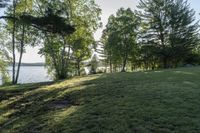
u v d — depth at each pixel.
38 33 29.83
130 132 7.92
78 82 17.84
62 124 9.20
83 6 33.31
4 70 34.00
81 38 34.59
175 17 42.25
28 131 9.36
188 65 45.16
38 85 20.11
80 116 9.59
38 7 28.02
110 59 52.81
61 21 16.83
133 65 49.19
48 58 38.94
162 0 42.84
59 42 33.91
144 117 8.77
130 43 47.38
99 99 11.56
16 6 27.69
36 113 11.35
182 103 9.85
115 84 14.73
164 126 8.09
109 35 49.62
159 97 10.77
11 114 12.13
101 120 8.91
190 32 42.59
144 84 13.91
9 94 17.23
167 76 16.84
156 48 43.34
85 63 50.69
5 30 30.91
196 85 12.98
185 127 7.94
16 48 30.30
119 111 9.48
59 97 13.45
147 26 45.44
